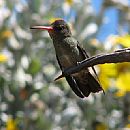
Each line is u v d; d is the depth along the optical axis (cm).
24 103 1236
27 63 1277
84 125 1264
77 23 1338
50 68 1316
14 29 1308
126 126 1284
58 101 1269
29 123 1206
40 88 1255
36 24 1323
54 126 1225
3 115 1214
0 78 1247
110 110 1295
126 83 1194
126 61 581
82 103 1288
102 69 1199
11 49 1291
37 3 1340
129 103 1297
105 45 1293
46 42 1324
